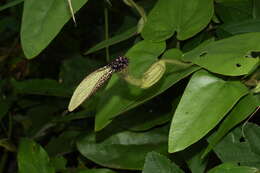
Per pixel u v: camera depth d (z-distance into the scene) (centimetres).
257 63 50
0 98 75
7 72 81
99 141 61
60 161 66
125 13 73
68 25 76
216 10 58
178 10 56
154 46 55
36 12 51
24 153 59
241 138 53
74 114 64
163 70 49
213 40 55
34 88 68
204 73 51
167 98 61
